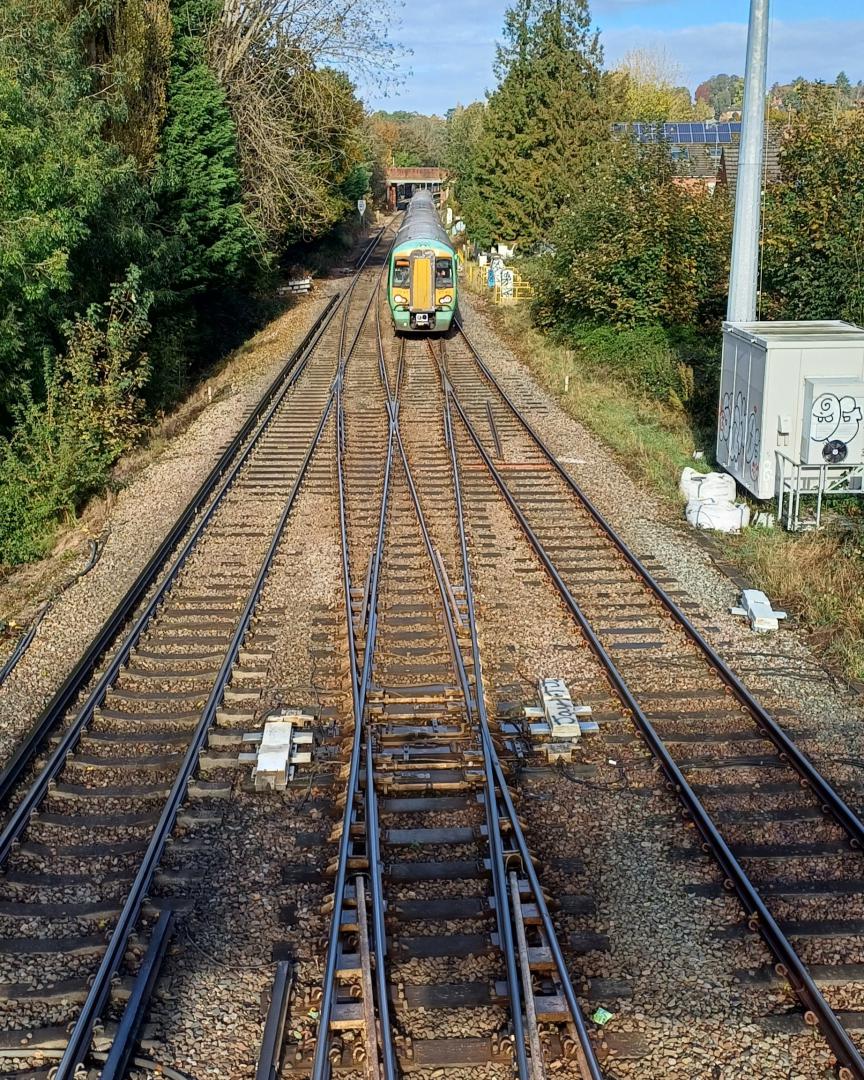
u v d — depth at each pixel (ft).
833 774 26.05
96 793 25.80
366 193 272.31
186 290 85.87
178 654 33.45
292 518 47.06
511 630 34.50
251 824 24.32
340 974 18.94
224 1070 17.40
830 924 20.72
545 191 140.77
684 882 22.03
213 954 20.06
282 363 85.10
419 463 55.67
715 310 76.79
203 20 100.27
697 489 46.09
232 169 93.25
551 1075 17.02
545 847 23.22
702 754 27.09
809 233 57.82
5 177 48.83
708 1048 17.63
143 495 53.06
